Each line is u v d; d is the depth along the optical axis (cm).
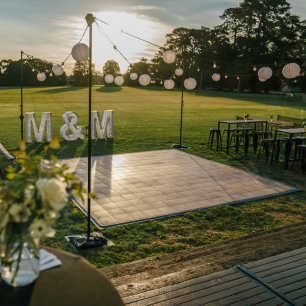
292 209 611
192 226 528
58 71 685
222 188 720
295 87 5056
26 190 147
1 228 147
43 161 164
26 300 162
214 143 1262
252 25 5878
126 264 362
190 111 2622
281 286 267
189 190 700
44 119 1184
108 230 495
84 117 2023
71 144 1160
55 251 213
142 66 7269
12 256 154
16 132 1405
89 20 389
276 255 323
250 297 252
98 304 163
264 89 5841
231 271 289
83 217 539
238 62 5809
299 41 5403
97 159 952
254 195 682
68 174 167
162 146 1177
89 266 196
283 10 5462
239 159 1015
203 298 252
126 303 248
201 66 6594
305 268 296
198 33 6762
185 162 949
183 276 292
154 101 3691
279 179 813
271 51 5697
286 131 894
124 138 1307
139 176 791
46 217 150
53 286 175
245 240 414
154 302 248
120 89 6288
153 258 379
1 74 7831
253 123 1259
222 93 5762
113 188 694
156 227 513
